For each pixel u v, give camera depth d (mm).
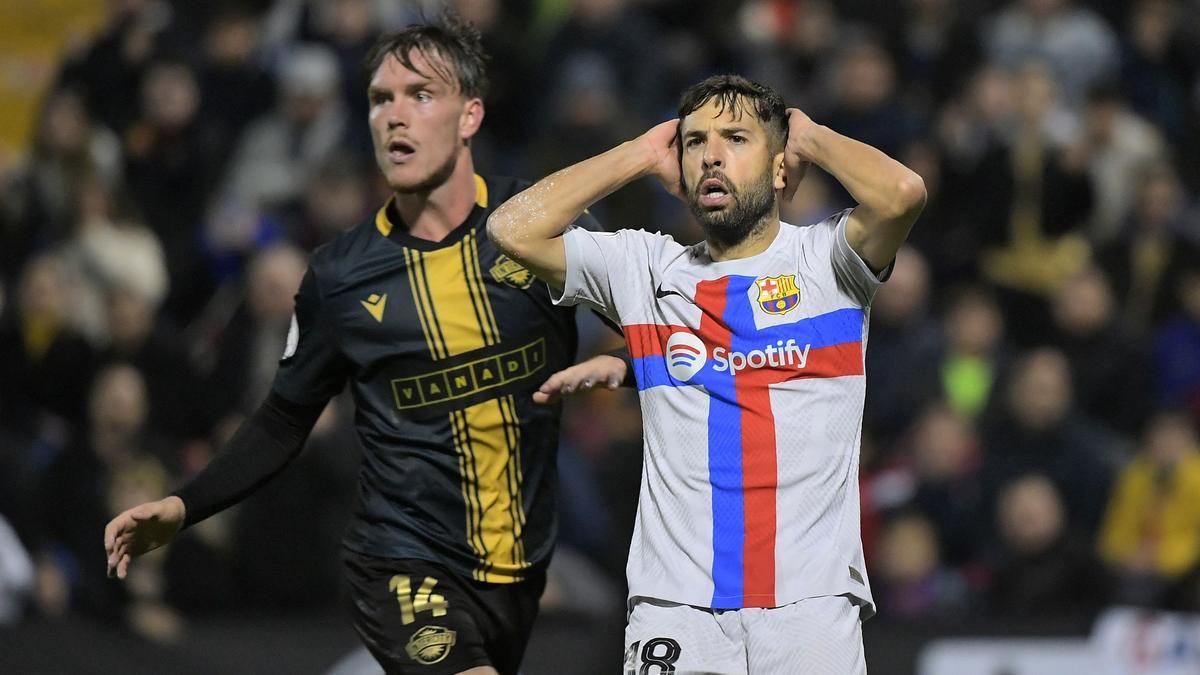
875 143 40844
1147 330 39562
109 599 29641
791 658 15961
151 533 18484
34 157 40250
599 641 29719
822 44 44312
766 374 16531
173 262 39438
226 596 30469
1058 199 40344
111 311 35312
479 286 19000
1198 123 46062
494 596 19312
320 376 19422
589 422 34188
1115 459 33781
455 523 19094
